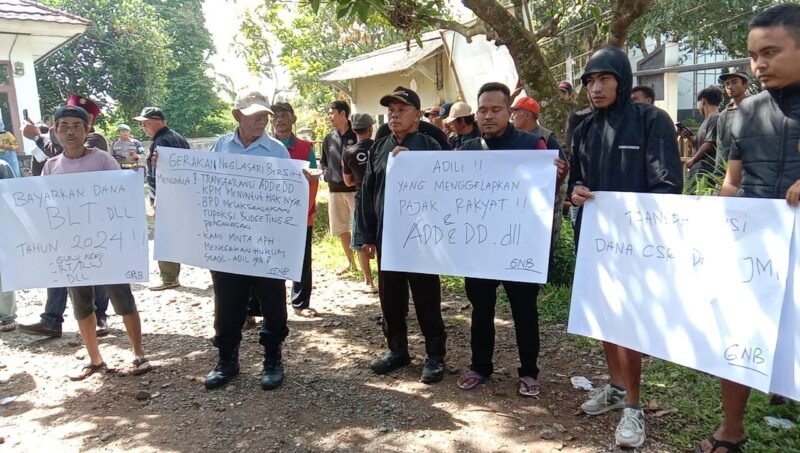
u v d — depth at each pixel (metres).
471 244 3.38
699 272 2.62
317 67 16.86
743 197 2.62
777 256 2.38
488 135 3.48
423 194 3.51
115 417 3.51
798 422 3.06
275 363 3.90
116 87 26.45
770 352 2.38
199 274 7.37
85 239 3.79
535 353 3.56
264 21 16.88
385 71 12.55
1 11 12.98
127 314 4.04
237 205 3.72
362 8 4.52
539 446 3.04
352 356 4.40
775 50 2.41
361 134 5.09
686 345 2.65
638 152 2.90
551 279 5.59
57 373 4.21
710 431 3.05
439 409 3.48
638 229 2.82
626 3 5.41
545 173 3.21
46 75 24.81
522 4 6.54
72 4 24.95
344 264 7.32
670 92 12.23
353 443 3.13
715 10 10.04
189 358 4.45
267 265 3.69
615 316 2.91
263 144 3.83
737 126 2.77
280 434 3.25
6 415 3.58
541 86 5.82
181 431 3.31
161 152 3.75
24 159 12.38
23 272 3.82
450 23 6.07
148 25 27.28
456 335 4.75
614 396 3.33
